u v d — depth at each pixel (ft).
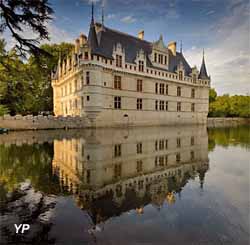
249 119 248.11
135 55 141.69
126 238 14.01
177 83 163.12
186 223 16.05
